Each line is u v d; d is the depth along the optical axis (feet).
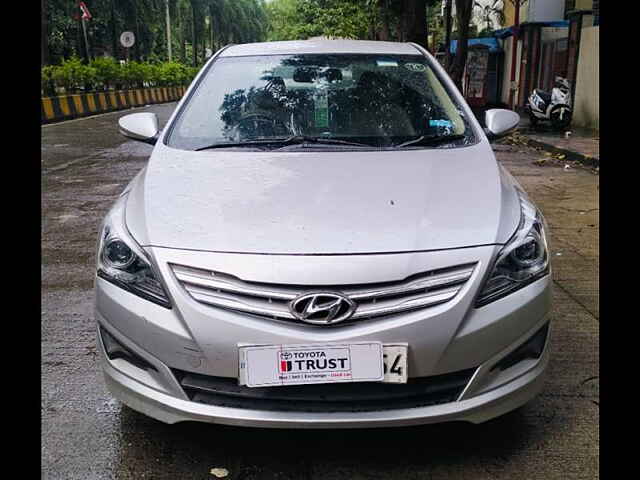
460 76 54.75
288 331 7.07
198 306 7.26
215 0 179.73
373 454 8.18
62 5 94.27
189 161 9.43
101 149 37.65
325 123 10.52
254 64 11.85
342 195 8.29
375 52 12.16
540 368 7.93
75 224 20.25
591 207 22.27
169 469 7.97
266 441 8.47
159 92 95.04
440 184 8.62
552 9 70.33
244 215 7.91
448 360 7.22
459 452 8.21
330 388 7.23
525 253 7.85
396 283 7.22
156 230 7.80
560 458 8.09
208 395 7.43
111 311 7.77
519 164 32.71
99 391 9.86
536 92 46.16
